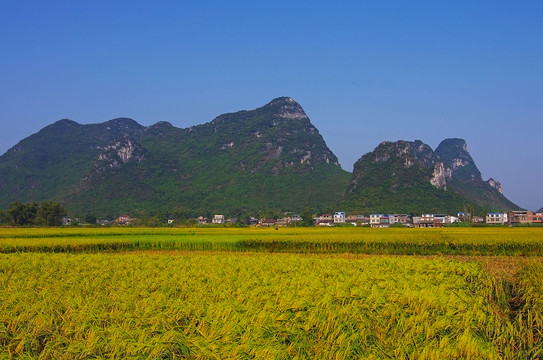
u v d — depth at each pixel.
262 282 17.08
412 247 44.75
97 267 22.84
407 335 11.17
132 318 11.32
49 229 77.88
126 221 167.38
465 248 43.38
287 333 10.95
